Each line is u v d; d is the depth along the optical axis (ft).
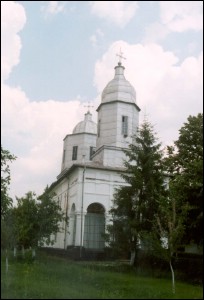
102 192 116.37
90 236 115.96
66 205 126.21
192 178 77.15
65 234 116.16
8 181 45.01
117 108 129.18
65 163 164.66
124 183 118.52
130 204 87.15
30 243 73.41
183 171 88.89
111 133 127.44
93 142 164.86
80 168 116.78
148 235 66.74
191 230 73.97
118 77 133.90
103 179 117.50
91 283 45.83
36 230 75.77
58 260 65.77
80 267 59.77
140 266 74.08
